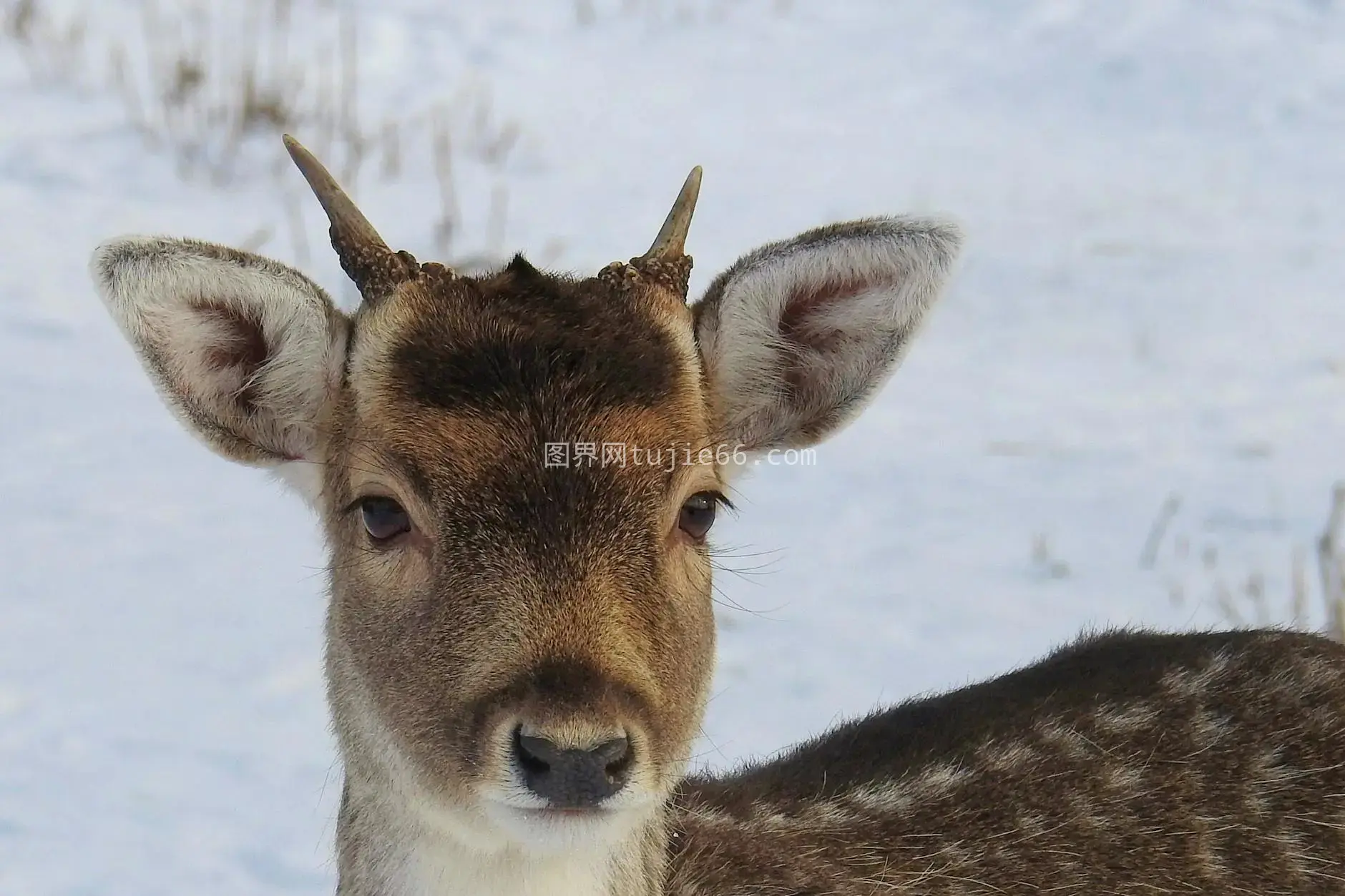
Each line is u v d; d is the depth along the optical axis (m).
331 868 10.97
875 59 33.28
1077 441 19.17
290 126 27.23
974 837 8.69
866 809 8.84
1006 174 28.34
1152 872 8.62
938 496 17.69
